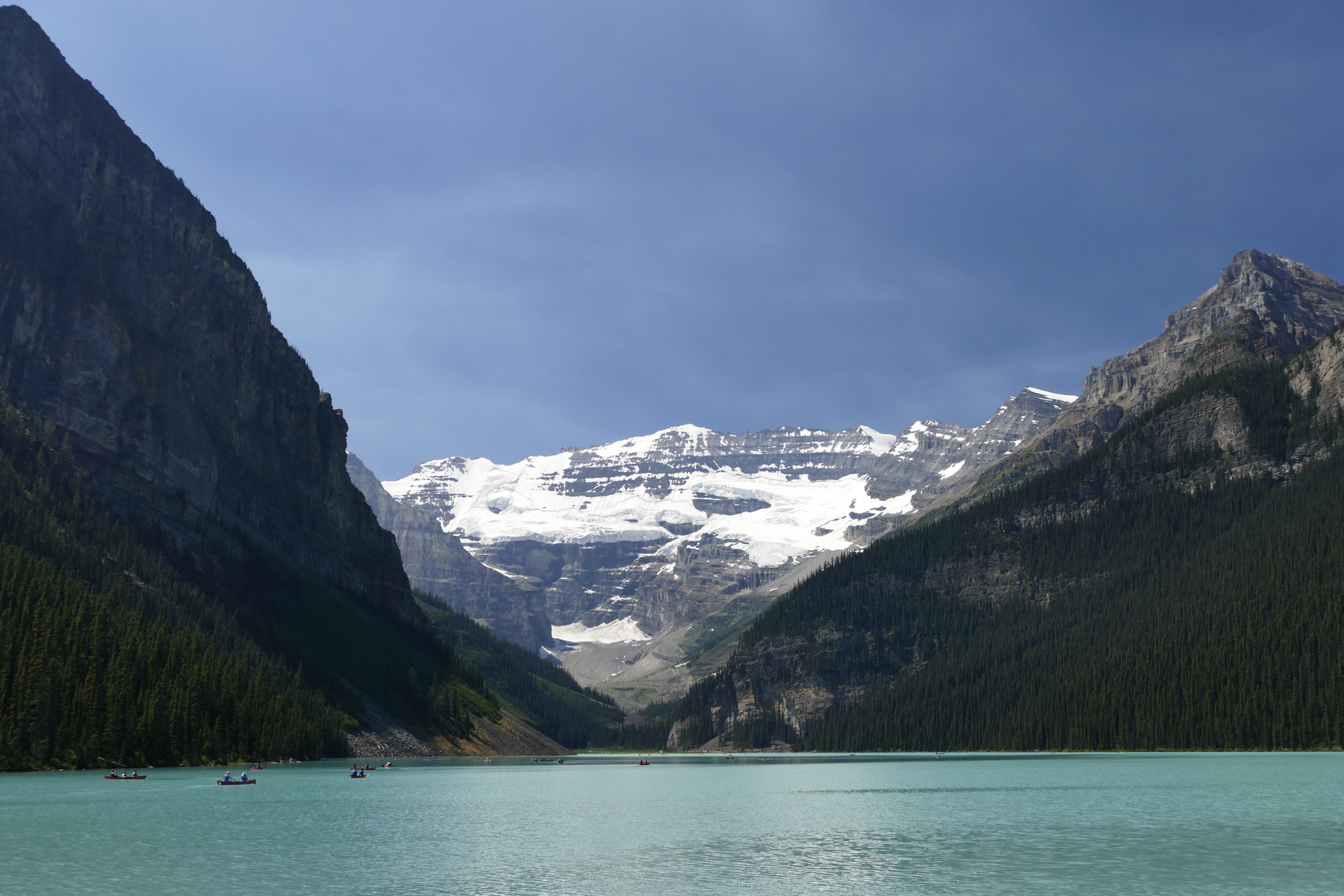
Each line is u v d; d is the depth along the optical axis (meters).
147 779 147.62
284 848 92.31
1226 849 92.31
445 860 88.31
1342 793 136.12
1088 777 174.12
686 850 95.25
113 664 162.12
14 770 145.50
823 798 146.75
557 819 118.56
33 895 72.31
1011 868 84.69
